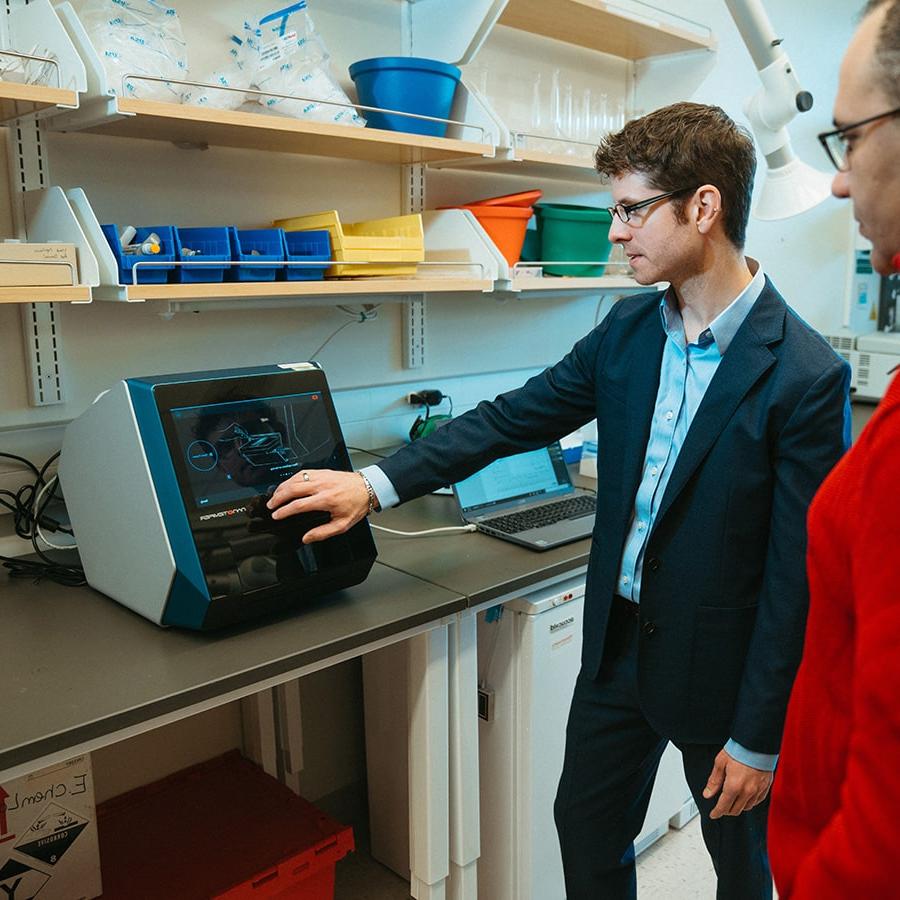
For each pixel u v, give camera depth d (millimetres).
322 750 2398
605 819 1636
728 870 1546
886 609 645
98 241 1538
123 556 1430
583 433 2709
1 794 1564
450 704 1707
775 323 1315
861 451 733
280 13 1887
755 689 1304
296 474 1452
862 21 706
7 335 1776
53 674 1253
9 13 1612
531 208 2369
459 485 1982
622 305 1551
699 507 1350
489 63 2525
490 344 2711
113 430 1390
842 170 749
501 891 1946
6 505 1732
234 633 1396
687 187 1278
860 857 646
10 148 1693
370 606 1511
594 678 1534
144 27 1646
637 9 2871
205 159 1992
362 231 2143
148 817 1979
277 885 1788
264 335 2170
